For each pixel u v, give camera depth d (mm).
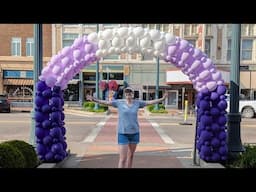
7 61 40688
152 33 7594
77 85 40156
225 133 7879
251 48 38438
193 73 7906
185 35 38094
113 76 39531
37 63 8938
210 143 7867
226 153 7902
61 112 8016
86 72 40000
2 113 29406
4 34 40781
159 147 11312
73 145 11492
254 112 25875
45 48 40406
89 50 7652
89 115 26969
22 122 20672
